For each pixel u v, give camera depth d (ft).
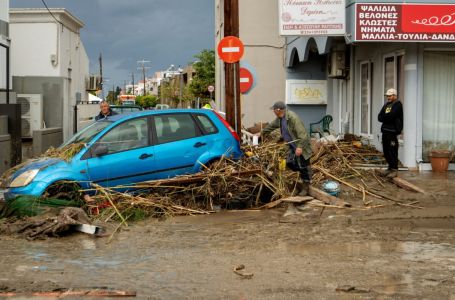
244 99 79.20
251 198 34.94
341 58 59.82
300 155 35.99
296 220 30.42
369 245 25.21
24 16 108.47
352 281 19.98
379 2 43.16
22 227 28.17
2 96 71.92
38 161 34.04
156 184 33.86
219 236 27.37
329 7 45.42
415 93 46.60
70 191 32.45
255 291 19.02
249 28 78.69
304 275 20.76
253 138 48.96
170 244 25.96
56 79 99.86
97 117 46.62
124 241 26.66
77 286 19.66
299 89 69.51
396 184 39.78
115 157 33.83
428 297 18.29
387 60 50.83
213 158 36.09
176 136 35.68
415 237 26.63
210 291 19.08
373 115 54.03
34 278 20.67
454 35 43.42
